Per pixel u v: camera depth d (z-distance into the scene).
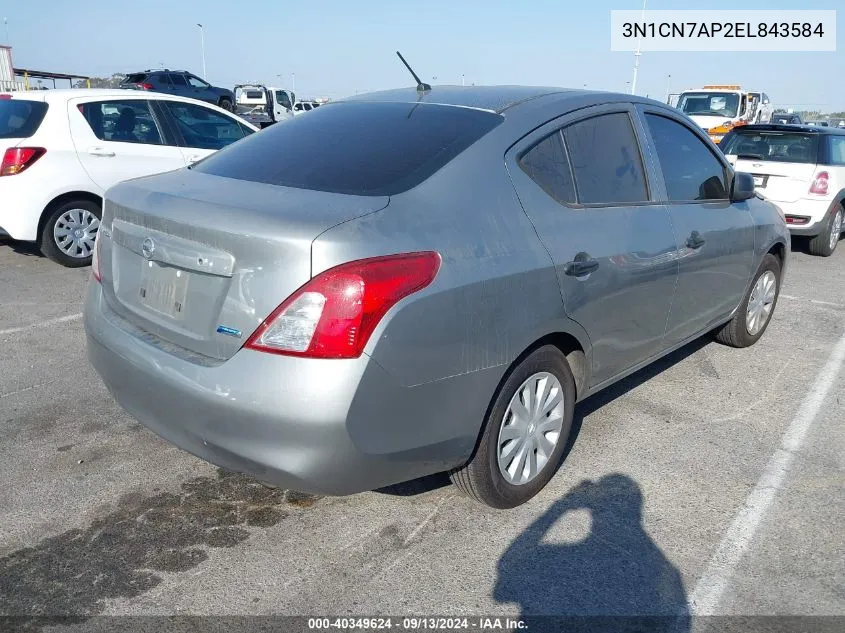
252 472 2.45
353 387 2.28
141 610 2.48
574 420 4.02
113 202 2.93
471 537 2.93
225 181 2.85
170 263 2.58
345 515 3.06
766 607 2.58
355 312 2.26
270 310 2.31
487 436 2.85
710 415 4.15
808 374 4.84
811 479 3.46
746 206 4.68
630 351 3.60
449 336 2.50
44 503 3.08
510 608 2.54
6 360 4.67
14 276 6.75
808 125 9.51
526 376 2.95
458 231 2.60
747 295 4.93
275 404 2.28
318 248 2.26
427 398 2.49
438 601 2.57
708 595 2.64
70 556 2.75
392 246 2.38
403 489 3.27
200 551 2.80
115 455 3.51
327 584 2.64
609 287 3.23
